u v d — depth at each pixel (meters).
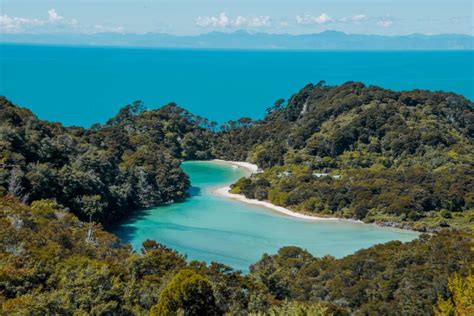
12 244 48.16
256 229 99.06
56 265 45.34
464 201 106.88
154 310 40.78
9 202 65.38
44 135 107.38
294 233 97.06
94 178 97.81
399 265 63.62
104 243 63.47
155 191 118.00
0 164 82.06
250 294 50.34
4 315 34.66
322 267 68.31
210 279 52.03
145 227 99.12
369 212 107.38
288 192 119.94
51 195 86.62
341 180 121.62
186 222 103.31
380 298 58.41
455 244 66.12
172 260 56.81
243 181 131.75
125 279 49.38
